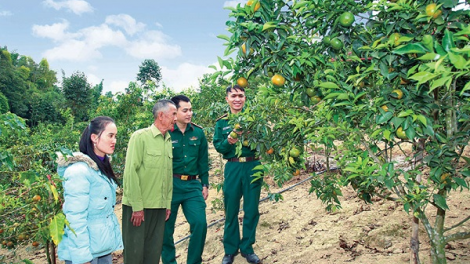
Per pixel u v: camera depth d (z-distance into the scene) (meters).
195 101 7.96
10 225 3.14
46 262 5.34
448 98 2.19
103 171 2.54
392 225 3.99
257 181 4.11
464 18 1.92
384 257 3.49
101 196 2.50
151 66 105.69
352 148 2.53
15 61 119.06
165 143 3.64
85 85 72.88
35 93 84.50
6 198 2.84
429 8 1.74
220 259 4.49
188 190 3.99
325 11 2.11
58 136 11.62
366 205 4.66
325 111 2.42
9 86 72.94
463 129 2.24
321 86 2.08
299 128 2.65
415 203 2.18
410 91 2.00
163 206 3.61
